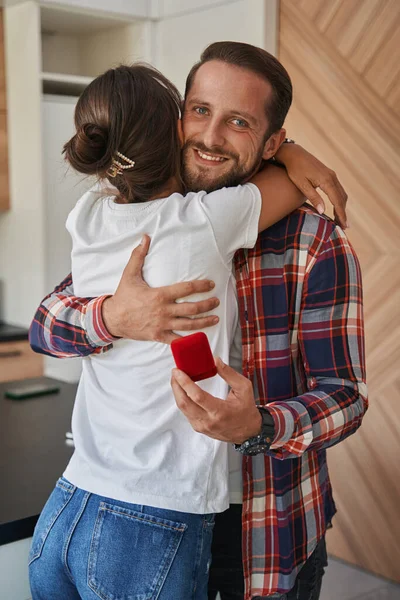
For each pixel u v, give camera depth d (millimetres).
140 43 3834
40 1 3438
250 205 1168
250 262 1253
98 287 1199
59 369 3799
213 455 1130
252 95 1176
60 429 1819
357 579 3080
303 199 1290
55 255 3762
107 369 1188
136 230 1126
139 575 1094
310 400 1142
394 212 2893
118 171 1144
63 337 1196
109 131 1114
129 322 1100
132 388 1143
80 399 1258
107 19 3766
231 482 1283
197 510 1119
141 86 1124
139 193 1164
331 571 3148
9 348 3631
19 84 3666
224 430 1021
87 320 1151
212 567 1358
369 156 2943
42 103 3613
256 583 1268
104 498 1130
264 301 1245
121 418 1155
